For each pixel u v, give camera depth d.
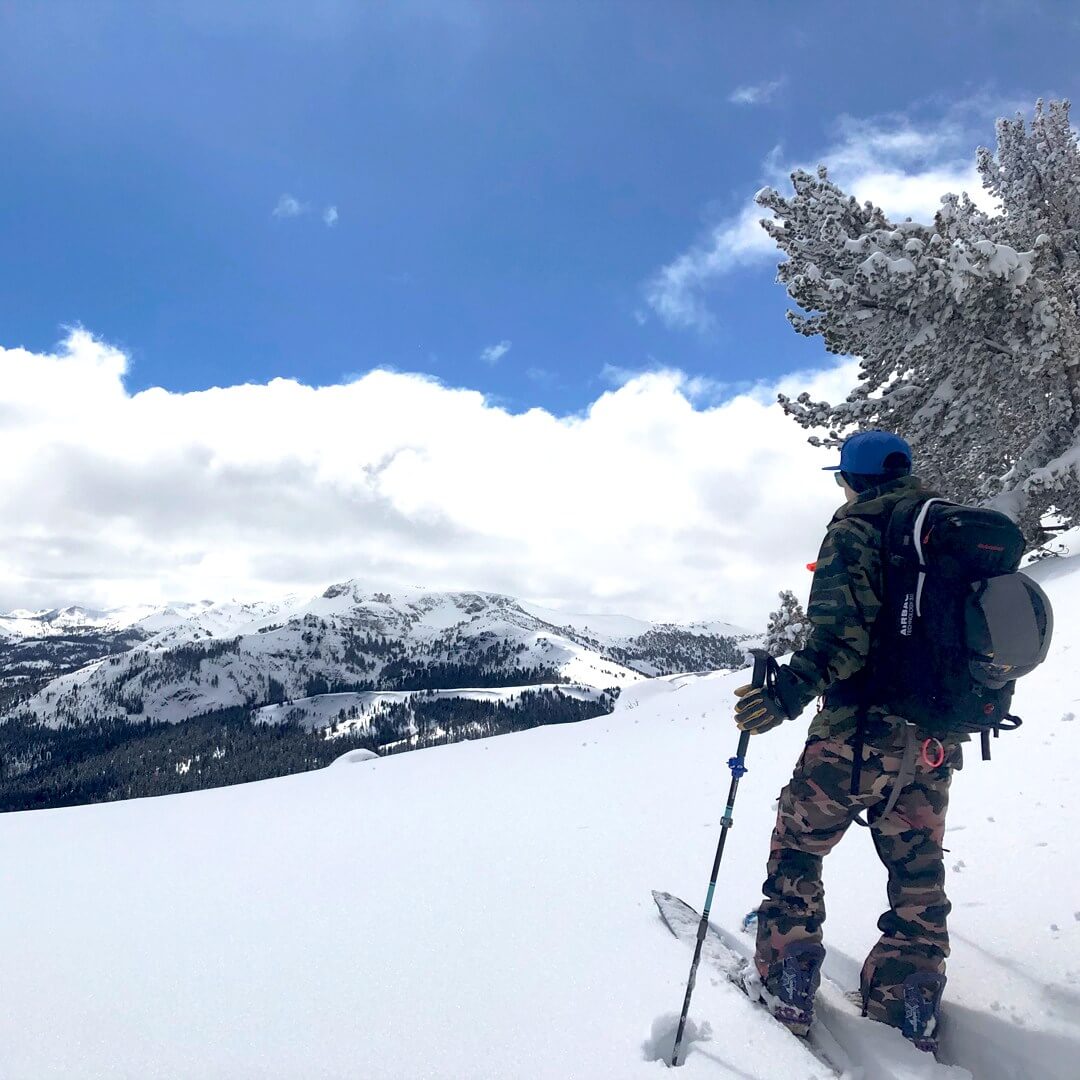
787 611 15.53
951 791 4.09
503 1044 2.14
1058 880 2.84
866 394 14.80
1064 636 7.38
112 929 3.42
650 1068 1.99
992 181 16.81
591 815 4.82
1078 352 13.54
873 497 2.38
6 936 3.43
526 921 3.03
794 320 14.94
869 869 3.24
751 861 3.54
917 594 2.15
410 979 2.59
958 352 13.84
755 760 5.93
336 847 4.70
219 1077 2.05
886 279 13.16
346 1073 2.04
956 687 2.07
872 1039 2.14
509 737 10.83
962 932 2.65
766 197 14.88
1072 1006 2.14
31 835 6.18
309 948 2.97
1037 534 14.16
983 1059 2.11
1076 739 4.43
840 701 2.31
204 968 2.85
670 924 2.82
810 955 2.23
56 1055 2.24
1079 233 15.41
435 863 4.05
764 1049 2.05
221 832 5.55
